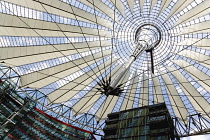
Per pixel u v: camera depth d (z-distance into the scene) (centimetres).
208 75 2484
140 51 2727
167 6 2553
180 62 2752
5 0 2009
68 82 2719
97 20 2461
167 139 2200
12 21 2119
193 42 2538
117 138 2486
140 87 2789
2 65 2534
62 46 2473
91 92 2848
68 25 2353
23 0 2034
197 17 2303
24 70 2530
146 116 2581
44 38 2358
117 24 2831
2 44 2239
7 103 2820
